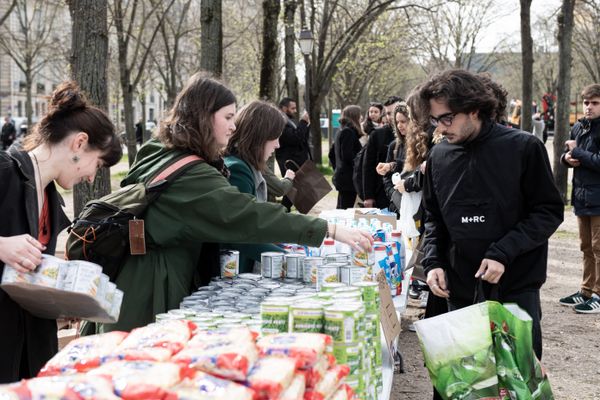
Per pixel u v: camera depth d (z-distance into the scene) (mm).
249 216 3068
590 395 5027
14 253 2316
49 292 2334
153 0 21750
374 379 2715
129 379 1643
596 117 6930
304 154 11727
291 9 17562
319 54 23312
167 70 29859
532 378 2990
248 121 4109
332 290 2715
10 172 2570
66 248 3172
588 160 6910
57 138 2654
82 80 6715
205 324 2461
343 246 4191
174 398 1629
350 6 27531
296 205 6164
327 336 2021
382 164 7340
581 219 7344
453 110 3121
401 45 33188
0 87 63656
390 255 4078
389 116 8328
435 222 3484
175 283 3199
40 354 2721
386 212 5617
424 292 7715
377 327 2818
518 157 3180
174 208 3111
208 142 3234
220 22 9672
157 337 1985
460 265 3309
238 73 35094
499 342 2955
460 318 2951
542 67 48844
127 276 3182
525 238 3129
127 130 20766
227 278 3639
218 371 1737
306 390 1890
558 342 6301
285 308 2430
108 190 7227
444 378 2908
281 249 4047
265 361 1833
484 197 3207
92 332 3441
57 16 35312
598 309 7230
